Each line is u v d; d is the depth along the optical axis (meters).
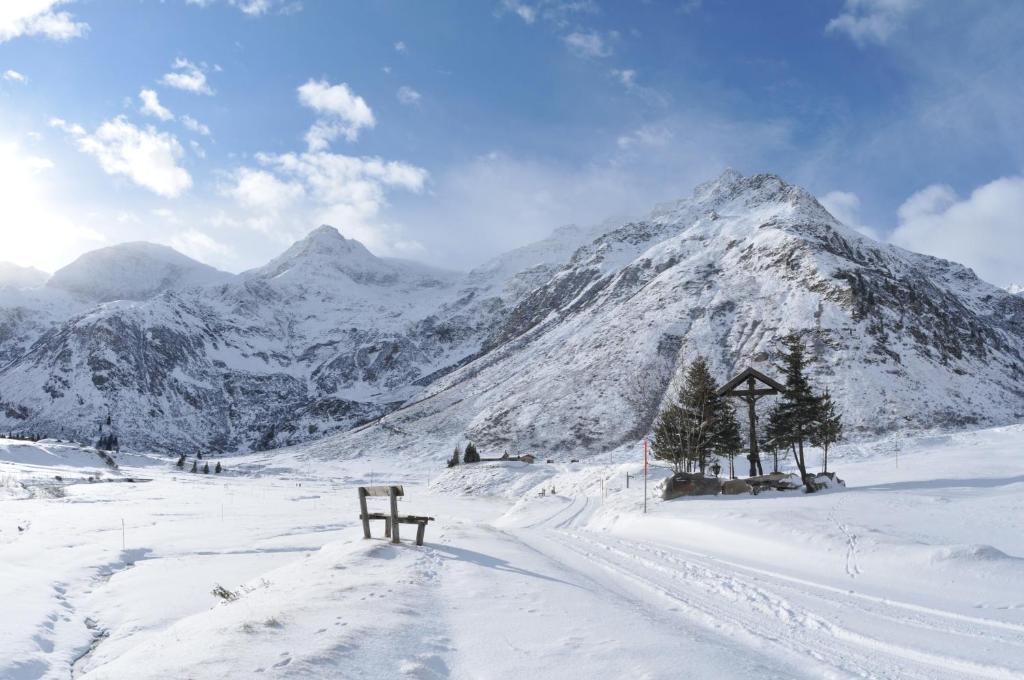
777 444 42.84
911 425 98.00
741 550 17.89
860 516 19.64
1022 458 42.19
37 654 9.12
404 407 178.50
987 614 9.95
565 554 17.23
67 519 31.98
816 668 7.33
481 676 6.44
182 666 5.97
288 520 31.72
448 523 28.48
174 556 19.39
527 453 113.31
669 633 8.24
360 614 8.20
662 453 48.94
